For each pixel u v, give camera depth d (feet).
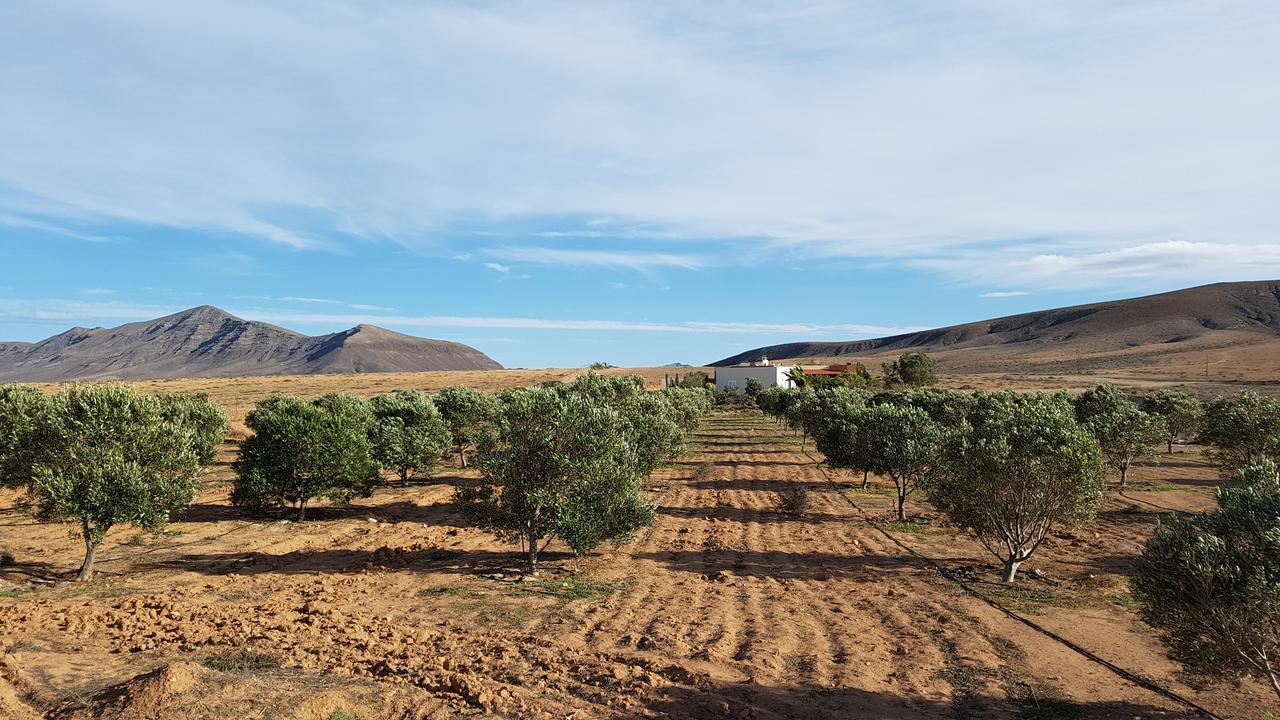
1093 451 61.62
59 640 42.86
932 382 314.55
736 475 140.26
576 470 66.64
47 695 32.89
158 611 50.78
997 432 66.28
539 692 36.81
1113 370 567.59
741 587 62.49
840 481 131.64
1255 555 33.19
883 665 42.91
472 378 463.01
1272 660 33.30
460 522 95.20
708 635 48.26
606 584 63.31
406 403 130.52
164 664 37.11
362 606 54.80
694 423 166.71
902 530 88.69
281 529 86.12
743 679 39.91
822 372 389.39
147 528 63.31
